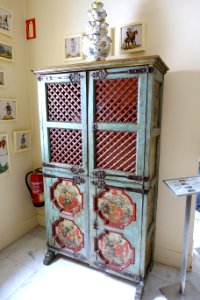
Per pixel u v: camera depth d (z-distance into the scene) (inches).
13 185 86.8
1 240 83.1
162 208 73.2
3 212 83.4
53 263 76.6
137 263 62.0
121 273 64.7
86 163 63.1
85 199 65.6
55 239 74.4
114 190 60.9
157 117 64.4
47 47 82.5
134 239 61.1
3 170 81.2
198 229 94.4
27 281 68.5
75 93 62.1
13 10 79.5
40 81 65.7
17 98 84.4
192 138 66.0
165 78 66.2
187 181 56.5
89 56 62.8
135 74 52.9
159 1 63.5
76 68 58.7
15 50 81.7
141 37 66.6
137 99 54.6
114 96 57.2
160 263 76.3
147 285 66.5
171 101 66.6
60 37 79.4
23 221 93.1
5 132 80.9
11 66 80.7
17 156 87.2
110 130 58.3
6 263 76.4
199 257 78.3
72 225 70.2
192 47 61.9
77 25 75.9
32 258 79.0
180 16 61.9
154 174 67.6
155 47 66.1
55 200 71.7
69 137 65.6
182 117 66.1
